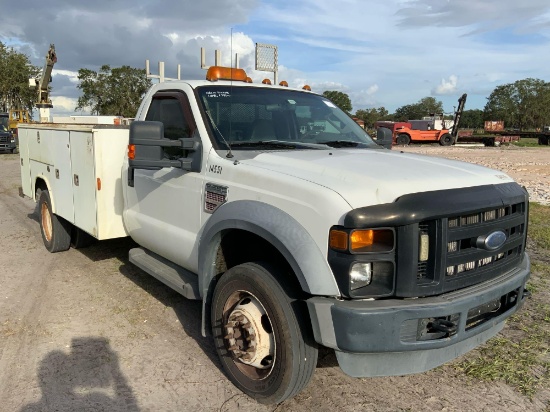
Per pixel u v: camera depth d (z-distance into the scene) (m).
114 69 60.62
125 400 3.31
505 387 3.49
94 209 5.12
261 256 3.45
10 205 10.52
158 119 4.46
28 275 5.82
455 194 2.89
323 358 3.88
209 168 3.71
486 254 3.05
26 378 3.55
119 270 6.00
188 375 3.64
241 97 4.27
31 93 48.00
